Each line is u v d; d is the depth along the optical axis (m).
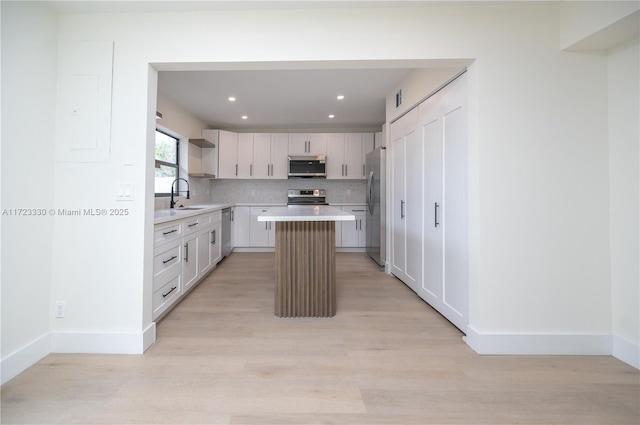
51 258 1.88
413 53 1.90
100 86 1.88
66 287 1.89
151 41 1.90
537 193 1.88
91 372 1.67
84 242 1.89
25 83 1.66
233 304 2.78
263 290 3.20
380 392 1.51
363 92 3.73
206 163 5.05
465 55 1.89
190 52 1.90
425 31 1.90
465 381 1.61
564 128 1.89
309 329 2.24
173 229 2.59
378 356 1.86
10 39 1.57
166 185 4.20
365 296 3.00
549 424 1.31
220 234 4.31
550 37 1.88
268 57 1.91
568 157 1.89
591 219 1.89
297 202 5.58
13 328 1.63
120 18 1.89
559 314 1.90
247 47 1.91
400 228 3.47
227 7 1.87
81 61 1.88
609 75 1.87
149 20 1.90
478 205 1.88
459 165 2.17
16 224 1.64
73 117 1.88
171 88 3.58
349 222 5.39
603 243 1.89
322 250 2.48
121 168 1.89
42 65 1.77
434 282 2.61
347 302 2.83
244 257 4.88
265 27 1.91
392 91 3.63
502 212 1.89
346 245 5.38
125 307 1.90
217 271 3.99
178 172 4.49
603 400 1.46
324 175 5.29
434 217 2.59
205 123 5.23
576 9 1.77
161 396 1.47
